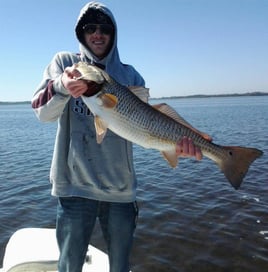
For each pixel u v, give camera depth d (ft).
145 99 3.92
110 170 4.20
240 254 8.30
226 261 8.02
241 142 26.32
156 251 8.48
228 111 76.59
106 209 4.32
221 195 12.71
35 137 35.12
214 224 9.96
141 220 10.27
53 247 5.55
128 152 4.30
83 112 4.18
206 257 8.20
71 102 4.19
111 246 4.34
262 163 18.06
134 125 3.80
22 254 5.33
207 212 10.91
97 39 4.33
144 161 20.20
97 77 3.52
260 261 8.00
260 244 8.73
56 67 4.17
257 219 10.27
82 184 4.15
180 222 10.12
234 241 8.91
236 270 7.69
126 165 4.28
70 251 4.13
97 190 4.16
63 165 4.17
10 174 17.24
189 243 8.84
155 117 3.90
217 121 47.65
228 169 4.12
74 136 4.16
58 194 4.15
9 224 10.47
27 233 5.94
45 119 3.83
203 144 4.05
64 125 4.19
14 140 32.78
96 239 9.05
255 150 4.01
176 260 8.09
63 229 4.15
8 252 5.42
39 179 15.99
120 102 3.68
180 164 18.72
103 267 5.14
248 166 4.04
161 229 9.64
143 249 8.57
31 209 11.71
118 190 4.25
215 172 16.53
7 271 4.98
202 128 38.01
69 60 4.30
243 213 10.78
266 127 37.35
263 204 11.57
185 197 12.56
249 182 14.43
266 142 25.86
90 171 4.13
